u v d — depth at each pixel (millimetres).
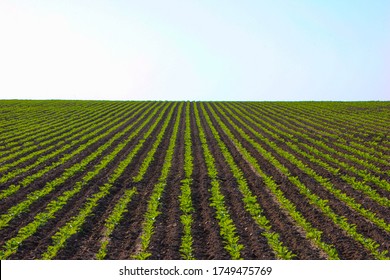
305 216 17047
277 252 13445
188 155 29672
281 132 39656
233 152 30938
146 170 25734
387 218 16781
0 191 21016
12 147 33938
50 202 19266
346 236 14797
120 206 18188
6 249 14094
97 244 14562
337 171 24172
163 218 17109
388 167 25484
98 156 29984
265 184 22078
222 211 17203
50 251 13672
